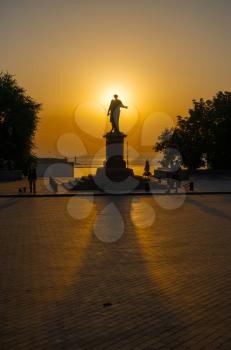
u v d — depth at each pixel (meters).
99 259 13.77
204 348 7.42
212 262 13.27
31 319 8.77
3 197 34.31
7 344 7.67
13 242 16.45
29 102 62.72
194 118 64.94
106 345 7.59
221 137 63.16
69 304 9.62
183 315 8.89
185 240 16.66
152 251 14.83
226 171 61.38
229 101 64.00
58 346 7.57
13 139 60.84
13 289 10.73
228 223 20.72
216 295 10.12
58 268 12.68
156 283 11.12
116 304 9.58
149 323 8.50
